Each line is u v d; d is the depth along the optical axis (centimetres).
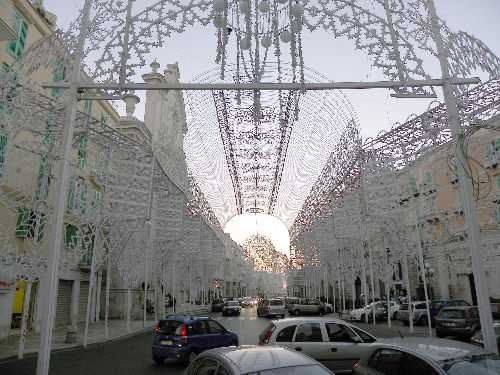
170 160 1523
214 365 432
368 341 820
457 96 778
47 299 679
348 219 1845
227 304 3344
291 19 757
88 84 756
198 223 2194
